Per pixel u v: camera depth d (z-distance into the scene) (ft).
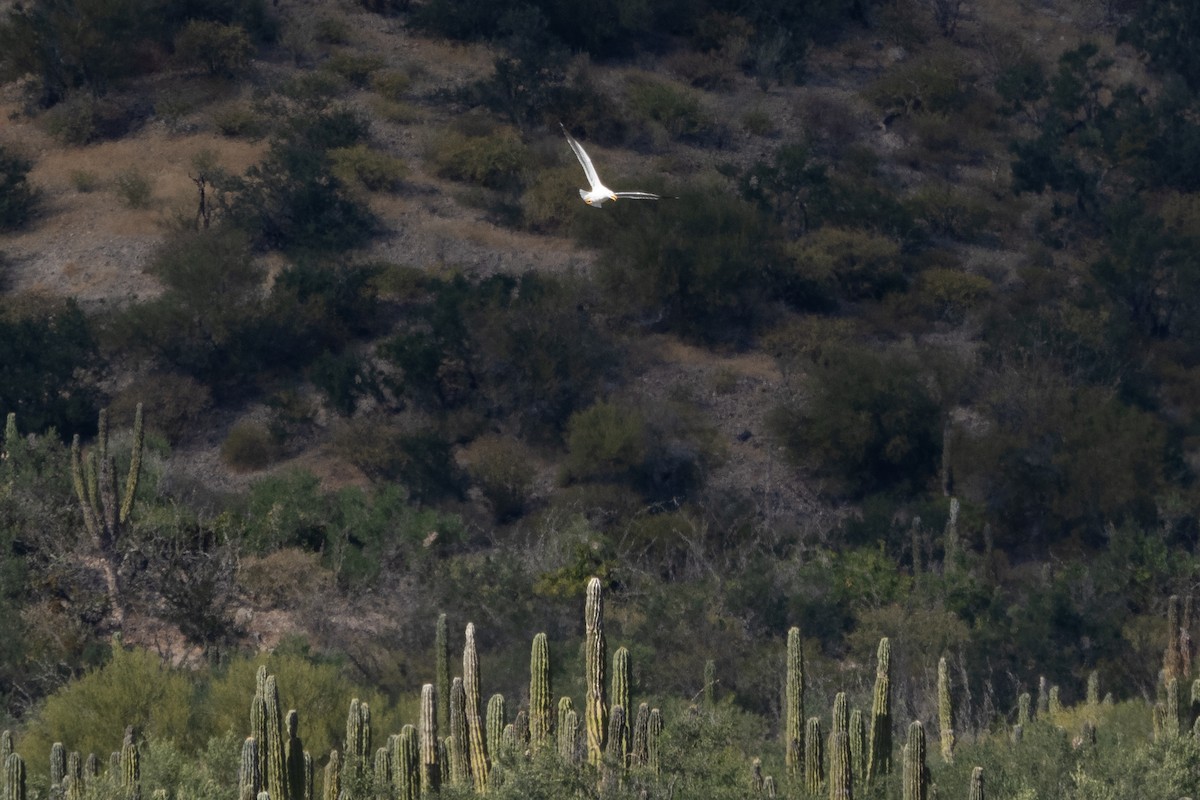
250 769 65.05
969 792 68.95
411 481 229.45
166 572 138.72
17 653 125.80
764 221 309.42
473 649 66.23
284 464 239.91
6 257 286.46
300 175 299.38
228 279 264.72
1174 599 104.06
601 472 235.40
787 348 281.74
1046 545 229.04
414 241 302.45
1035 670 139.23
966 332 299.38
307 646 128.67
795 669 68.80
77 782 71.51
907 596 160.25
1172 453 236.84
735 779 63.77
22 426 235.20
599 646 62.54
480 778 65.82
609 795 58.75
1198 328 298.76
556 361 252.21
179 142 326.85
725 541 207.72
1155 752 72.59
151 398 246.68
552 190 318.24
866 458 242.37
